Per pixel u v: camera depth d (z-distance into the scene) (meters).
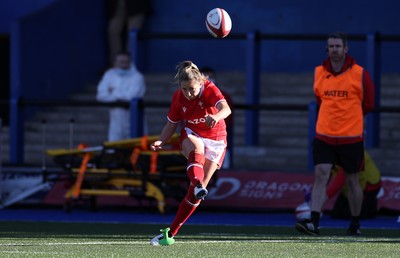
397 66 64.75
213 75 50.44
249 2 68.50
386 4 65.25
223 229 40.03
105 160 48.09
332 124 38.03
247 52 57.91
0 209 50.72
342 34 37.88
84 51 68.38
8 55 70.06
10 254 30.05
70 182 48.88
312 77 65.44
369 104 38.38
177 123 33.72
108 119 65.69
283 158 58.75
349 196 38.44
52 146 64.81
